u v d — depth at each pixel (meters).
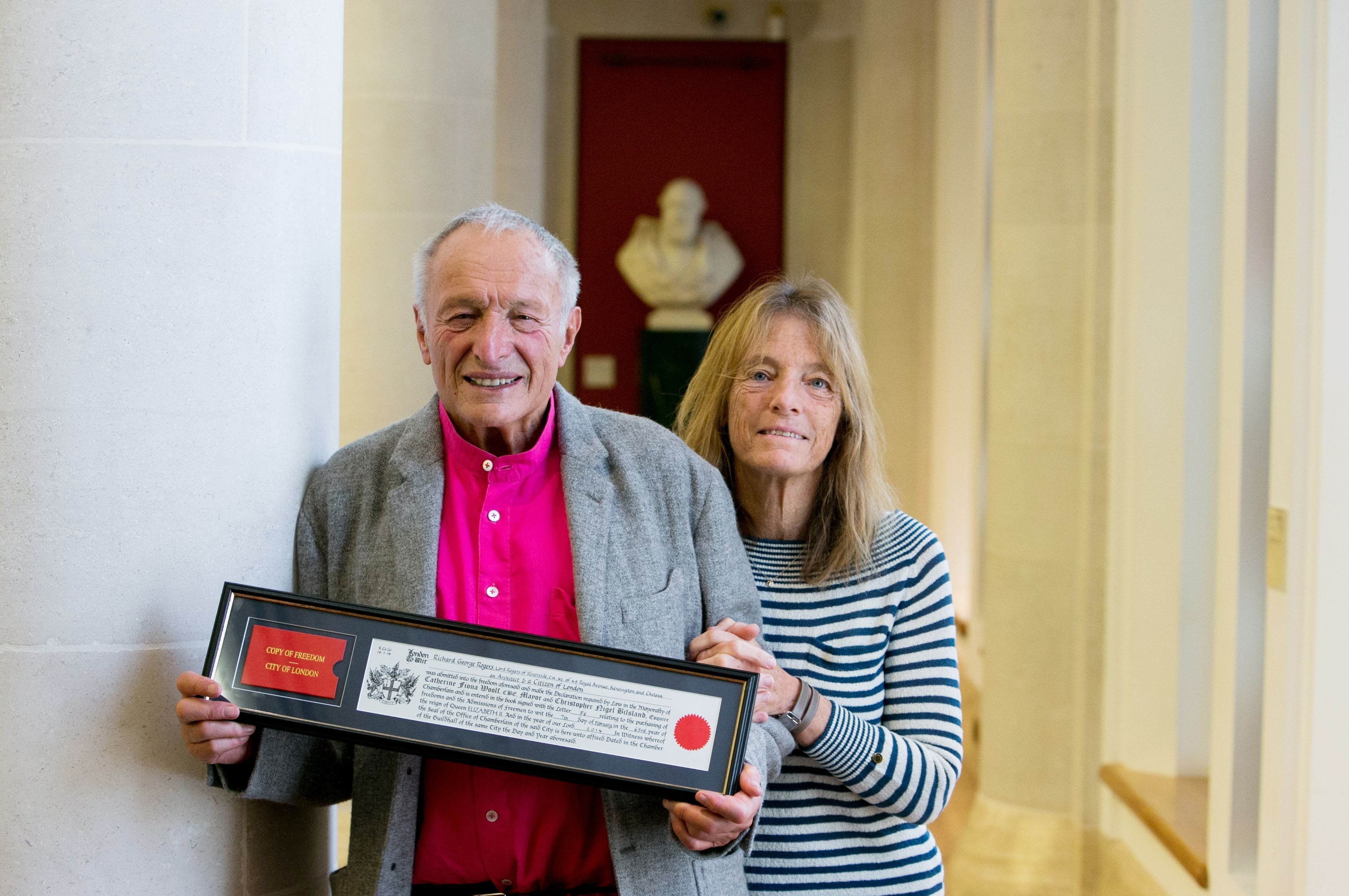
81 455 1.62
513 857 1.60
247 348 1.68
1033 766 4.17
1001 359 4.25
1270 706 2.65
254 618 1.55
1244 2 2.85
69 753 1.62
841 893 1.76
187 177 1.64
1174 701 3.88
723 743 1.48
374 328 4.78
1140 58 3.85
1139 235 3.89
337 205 1.84
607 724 1.50
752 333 1.86
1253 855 2.93
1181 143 3.80
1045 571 4.14
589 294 8.99
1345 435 2.46
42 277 1.61
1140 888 3.66
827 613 1.83
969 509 6.75
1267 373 2.88
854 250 8.61
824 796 1.79
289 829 1.79
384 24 4.75
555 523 1.68
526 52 7.70
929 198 7.63
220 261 1.65
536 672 1.52
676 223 8.09
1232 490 2.94
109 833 1.64
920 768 1.70
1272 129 2.82
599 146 8.97
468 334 1.58
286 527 1.73
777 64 8.91
